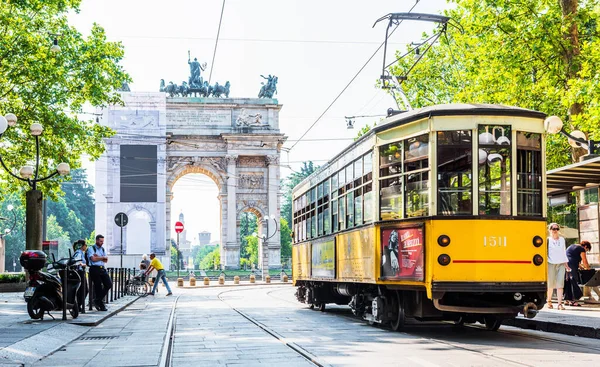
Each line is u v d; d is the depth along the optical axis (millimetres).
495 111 14516
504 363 10844
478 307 14320
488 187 14391
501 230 14273
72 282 19500
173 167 96688
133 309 26562
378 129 16422
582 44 27781
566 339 14234
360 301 18797
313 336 15562
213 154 97812
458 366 10641
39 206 27766
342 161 19906
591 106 24656
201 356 12523
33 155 37938
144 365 11250
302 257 26547
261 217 99750
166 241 95312
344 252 19516
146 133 90750
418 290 14914
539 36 26922
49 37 37438
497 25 27969
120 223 37406
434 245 14328
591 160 18453
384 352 12500
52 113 37062
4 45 35188
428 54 43781
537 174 14711
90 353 12883
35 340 13820
